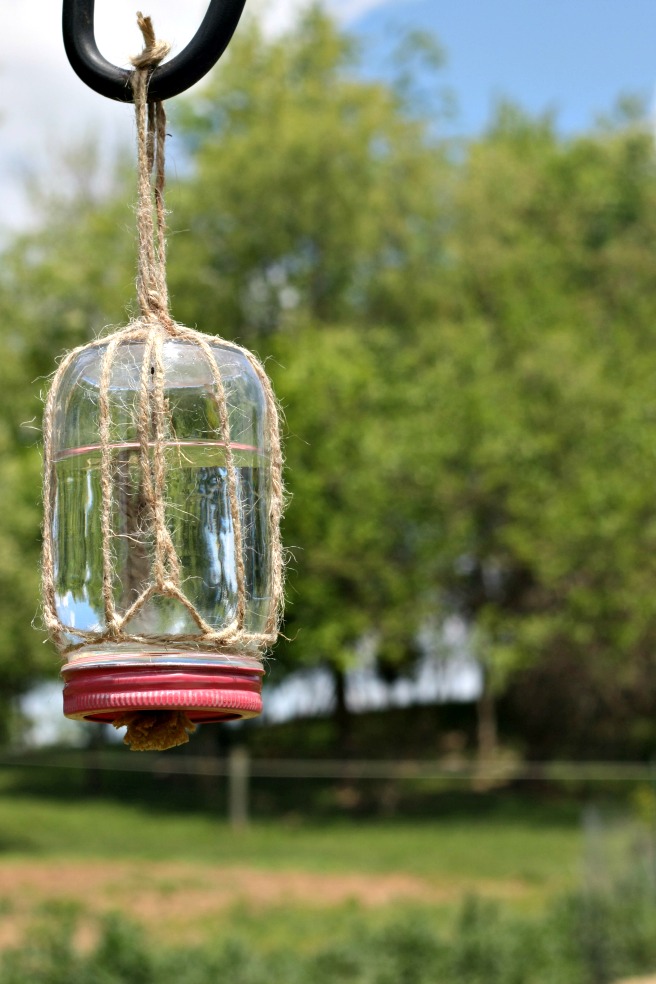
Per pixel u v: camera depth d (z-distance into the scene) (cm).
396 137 3369
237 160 3131
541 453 3011
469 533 3078
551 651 3188
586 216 3650
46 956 1386
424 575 3086
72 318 3064
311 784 3516
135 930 1430
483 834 2945
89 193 3459
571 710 3412
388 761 3641
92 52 288
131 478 279
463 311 3381
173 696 269
